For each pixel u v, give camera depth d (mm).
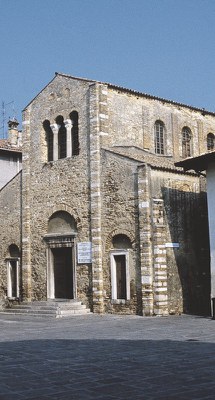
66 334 18312
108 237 27281
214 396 8477
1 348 14820
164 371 10648
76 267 28641
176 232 26359
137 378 9992
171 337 16391
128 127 30078
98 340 16203
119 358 12453
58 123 31156
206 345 14352
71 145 30062
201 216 27844
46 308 27656
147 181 25594
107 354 13141
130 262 26109
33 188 31797
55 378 10172
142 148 30719
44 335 18219
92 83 28781
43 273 30750
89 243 28047
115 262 27000
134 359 12250
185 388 9070
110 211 27312
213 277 23266
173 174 26859
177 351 13352
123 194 26734
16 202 33062
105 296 27219
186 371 10602
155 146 31938
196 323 20828
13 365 11781
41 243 31000
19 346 15211
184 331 18016
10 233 33219
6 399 8500
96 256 27484
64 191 29875
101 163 27984
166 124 32719
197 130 35062
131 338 16484
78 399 8422
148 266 25141
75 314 26984
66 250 29922
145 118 31219
